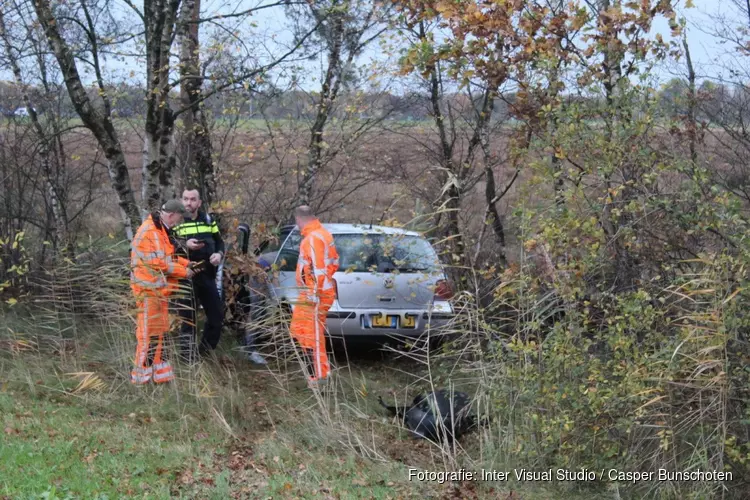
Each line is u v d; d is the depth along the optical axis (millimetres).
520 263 6469
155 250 7195
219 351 8508
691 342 5504
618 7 6965
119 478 5207
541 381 6027
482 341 6926
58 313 8070
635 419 5512
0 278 9664
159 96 9094
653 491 5723
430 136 11031
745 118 8312
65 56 8969
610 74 7250
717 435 5383
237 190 10258
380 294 8398
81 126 9922
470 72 7148
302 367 7004
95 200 12172
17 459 5215
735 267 5547
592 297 6152
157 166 9258
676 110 7496
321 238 7688
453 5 6922
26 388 7039
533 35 7086
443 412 6734
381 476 5891
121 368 7516
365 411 7242
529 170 7398
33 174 10719
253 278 8961
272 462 5930
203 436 6391
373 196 11391
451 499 5629
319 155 10367
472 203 10594
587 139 6484
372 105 10531
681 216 6133
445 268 8195
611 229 6586
